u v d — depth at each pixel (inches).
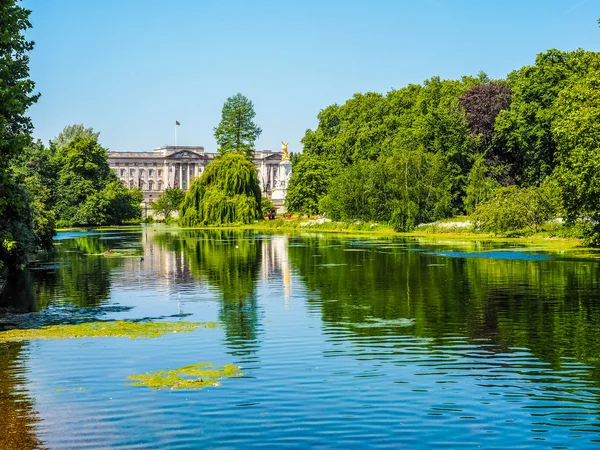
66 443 664.4
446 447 650.2
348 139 5600.4
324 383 831.1
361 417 722.8
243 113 6550.2
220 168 5295.3
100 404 764.6
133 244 3319.4
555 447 648.4
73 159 5880.9
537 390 804.0
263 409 746.2
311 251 2721.5
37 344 1032.8
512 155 4311.0
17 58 1643.7
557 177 2522.1
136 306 1393.9
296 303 1400.1
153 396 787.4
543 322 1178.6
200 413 735.7
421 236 3631.9
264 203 6510.8
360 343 1032.2
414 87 5777.6
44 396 792.3
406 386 819.4
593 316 1226.6
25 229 2098.9
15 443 665.6
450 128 4215.1
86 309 1364.4
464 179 4138.8
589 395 784.9
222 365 911.7
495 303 1370.6
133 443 664.4
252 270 2023.9
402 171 3981.3
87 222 5762.8
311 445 657.0
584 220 2610.7
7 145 1197.1
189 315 1278.3
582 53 3634.4
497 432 682.2
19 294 1582.2
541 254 2365.9
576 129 2304.4
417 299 1430.9
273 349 997.2
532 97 3708.2
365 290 1568.7
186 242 3442.4
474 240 3174.2
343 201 4584.2
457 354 965.2
